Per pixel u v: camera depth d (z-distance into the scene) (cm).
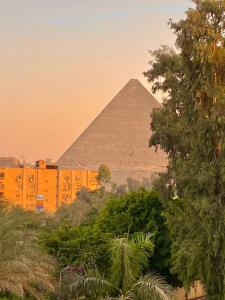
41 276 2583
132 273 2748
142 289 2658
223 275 3102
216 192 3086
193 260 3069
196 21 3281
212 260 3141
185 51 3309
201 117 3164
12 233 2611
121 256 2736
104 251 3116
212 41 3244
